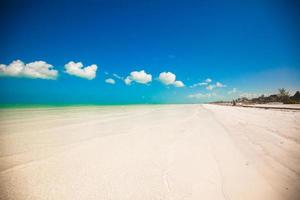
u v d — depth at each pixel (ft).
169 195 11.41
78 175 14.28
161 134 29.55
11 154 18.89
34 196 11.39
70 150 20.51
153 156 18.72
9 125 36.32
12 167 15.66
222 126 37.91
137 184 12.81
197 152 19.86
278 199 10.82
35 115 55.72
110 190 12.04
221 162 16.69
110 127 35.88
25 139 25.08
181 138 26.63
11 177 13.85
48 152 19.65
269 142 23.24
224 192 11.67
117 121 45.39
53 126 35.68
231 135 28.32
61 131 30.86
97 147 21.84
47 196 11.39
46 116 53.42
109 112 75.51
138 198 11.11
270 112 73.26
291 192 11.47
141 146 22.36
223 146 21.94
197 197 11.16
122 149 21.08
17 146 21.70
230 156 18.26
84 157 18.28
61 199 11.08
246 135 27.94
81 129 33.06
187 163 16.69
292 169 14.84
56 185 12.71
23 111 71.10
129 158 18.10
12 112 65.77
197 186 12.47
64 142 23.84
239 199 10.91
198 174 14.33
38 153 19.27
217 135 28.53
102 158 18.04
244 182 12.87
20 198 11.18
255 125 37.73
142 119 51.11
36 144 22.68
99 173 14.66
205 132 31.24
